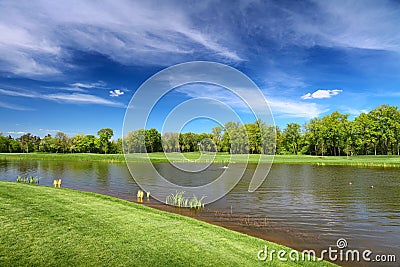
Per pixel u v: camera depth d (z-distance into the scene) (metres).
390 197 16.88
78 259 5.73
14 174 28.41
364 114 60.69
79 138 79.88
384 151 63.91
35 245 6.23
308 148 68.50
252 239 7.88
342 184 22.00
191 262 5.89
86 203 10.26
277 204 14.93
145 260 5.85
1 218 7.73
